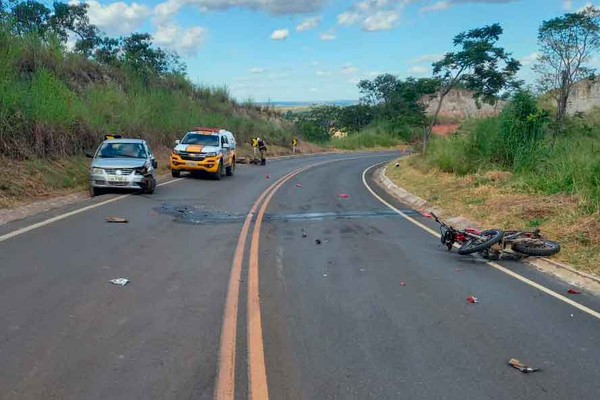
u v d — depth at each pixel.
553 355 5.47
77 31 34.66
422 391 4.58
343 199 18.95
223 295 7.02
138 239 10.29
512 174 19.02
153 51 41.16
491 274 8.82
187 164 23.33
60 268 7.91
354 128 81.69
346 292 7.46
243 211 14.77
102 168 15.98
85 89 27.09
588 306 7.19
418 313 6.68
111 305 6.42
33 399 4.17
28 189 14.80
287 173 29.56
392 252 10.29
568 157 16.03
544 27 22.84
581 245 10.36
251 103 56.41
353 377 4.80
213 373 4.75
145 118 28.94
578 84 26.52
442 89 40.09
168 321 5.98
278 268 8.64
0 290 6.74
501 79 32.94
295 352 5.31
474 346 5.65
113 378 4.57
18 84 18.22
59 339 5.34
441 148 25.97
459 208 15.52
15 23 23.17
